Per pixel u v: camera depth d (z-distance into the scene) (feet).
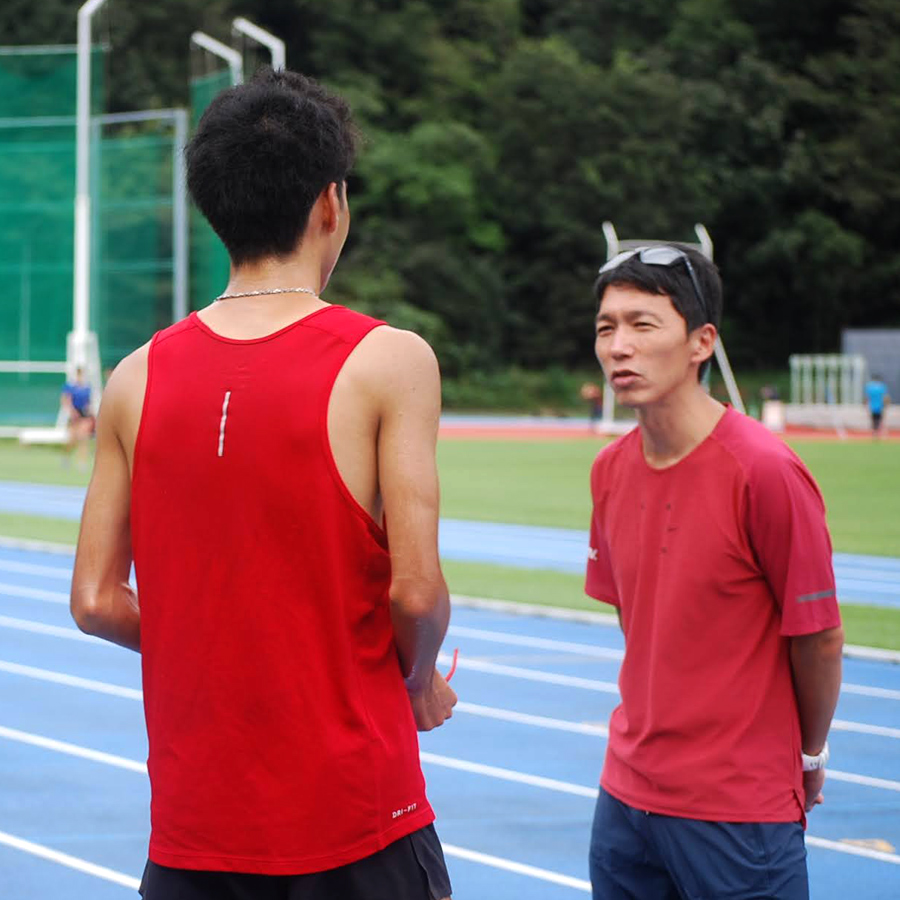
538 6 309.83
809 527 12.04
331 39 271.28
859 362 192.85
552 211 270.87
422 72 276.82
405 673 9.78
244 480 9.26
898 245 294.05
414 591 9.28
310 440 9.22
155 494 9.59
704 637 12.32
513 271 276.21
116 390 9.99
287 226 9.73
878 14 296.71
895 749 29.37
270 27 274.57
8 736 30.17
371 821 9.29
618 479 13.08
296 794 9.17
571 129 275.18
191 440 9.43
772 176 284.82
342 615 9.28
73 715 32.24
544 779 26.84
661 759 12.44
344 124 9.96
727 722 12.23
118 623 10.13
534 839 23.03
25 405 130.62
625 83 276.41
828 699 12.37
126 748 29.19
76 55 130.52
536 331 272.31
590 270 271.49
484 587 51.88
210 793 9.30
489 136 276.41
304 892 9.20
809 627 11.99
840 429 178.70
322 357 9.39
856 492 93.30
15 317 130.62
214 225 9.86
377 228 261.03
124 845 22.62
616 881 12.99
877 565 60.29
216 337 9.64
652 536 12.61
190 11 261.44
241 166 9.64
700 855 12.17
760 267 285.02
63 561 59.67
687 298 12.38
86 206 119.14
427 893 9.57
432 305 258.98
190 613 9.42
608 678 36.55
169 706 9.51
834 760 28.43
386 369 9.40
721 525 12.19
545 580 53.93
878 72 294.25
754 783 12.19
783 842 12.19
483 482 99.66
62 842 22.75
